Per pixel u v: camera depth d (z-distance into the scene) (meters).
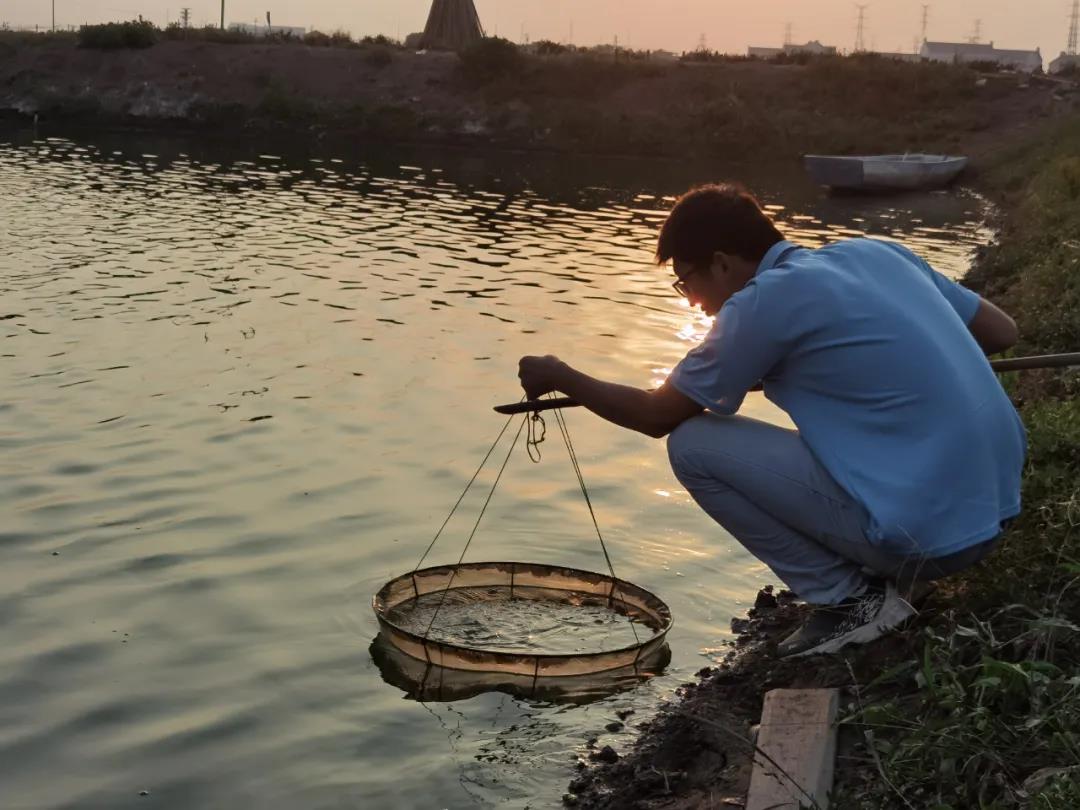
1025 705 2.98
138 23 50.16
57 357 8.82
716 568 5.19
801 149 41.62
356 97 46.16
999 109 43.25
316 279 12.80
